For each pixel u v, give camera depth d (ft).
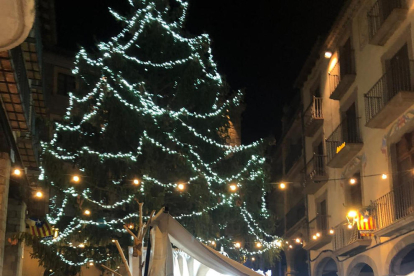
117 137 55.11
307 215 77.61
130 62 60.34
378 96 52.80
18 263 52.08
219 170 59.21
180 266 30.48
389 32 50.60
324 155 69.10
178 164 54.19
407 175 47.85
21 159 49.21
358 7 60.03
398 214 47.62
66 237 54.24
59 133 59.31
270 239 99.25
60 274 52.42
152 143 53.06
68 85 80.59
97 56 58.44
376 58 54.24
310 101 79.77
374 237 53.31
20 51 37.73
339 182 64.69
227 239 59.77
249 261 83.61
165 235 23.93
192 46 61.05
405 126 47.42
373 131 54.85
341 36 65.31
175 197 56.59
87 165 53.62
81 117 57.57
